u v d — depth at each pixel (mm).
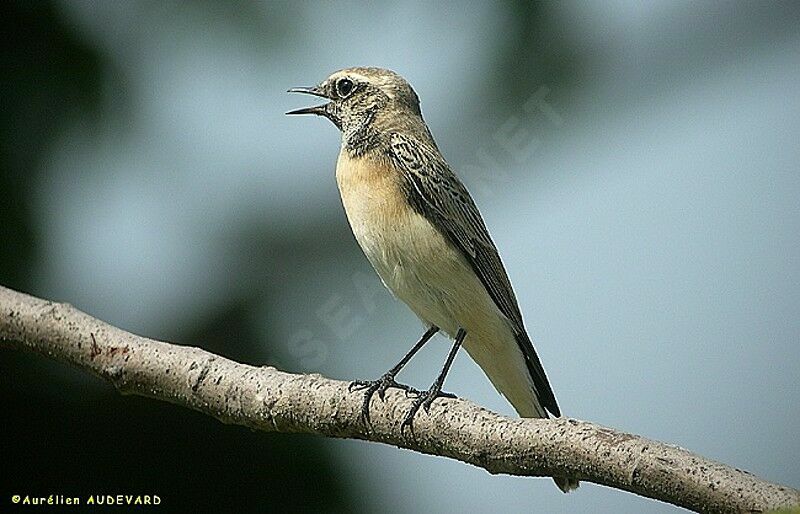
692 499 7055
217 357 8844
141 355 8805
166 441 10922
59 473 10758
